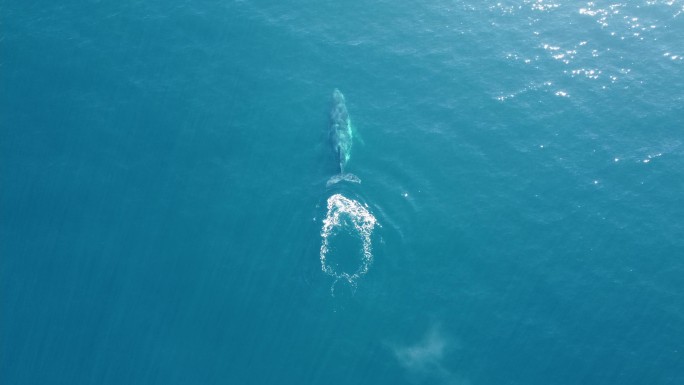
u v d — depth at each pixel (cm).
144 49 9869
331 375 7050
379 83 9412
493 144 8756
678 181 8306
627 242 7875
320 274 7712
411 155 8662
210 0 10456
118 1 10444
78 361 7088
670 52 9531
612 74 9338
